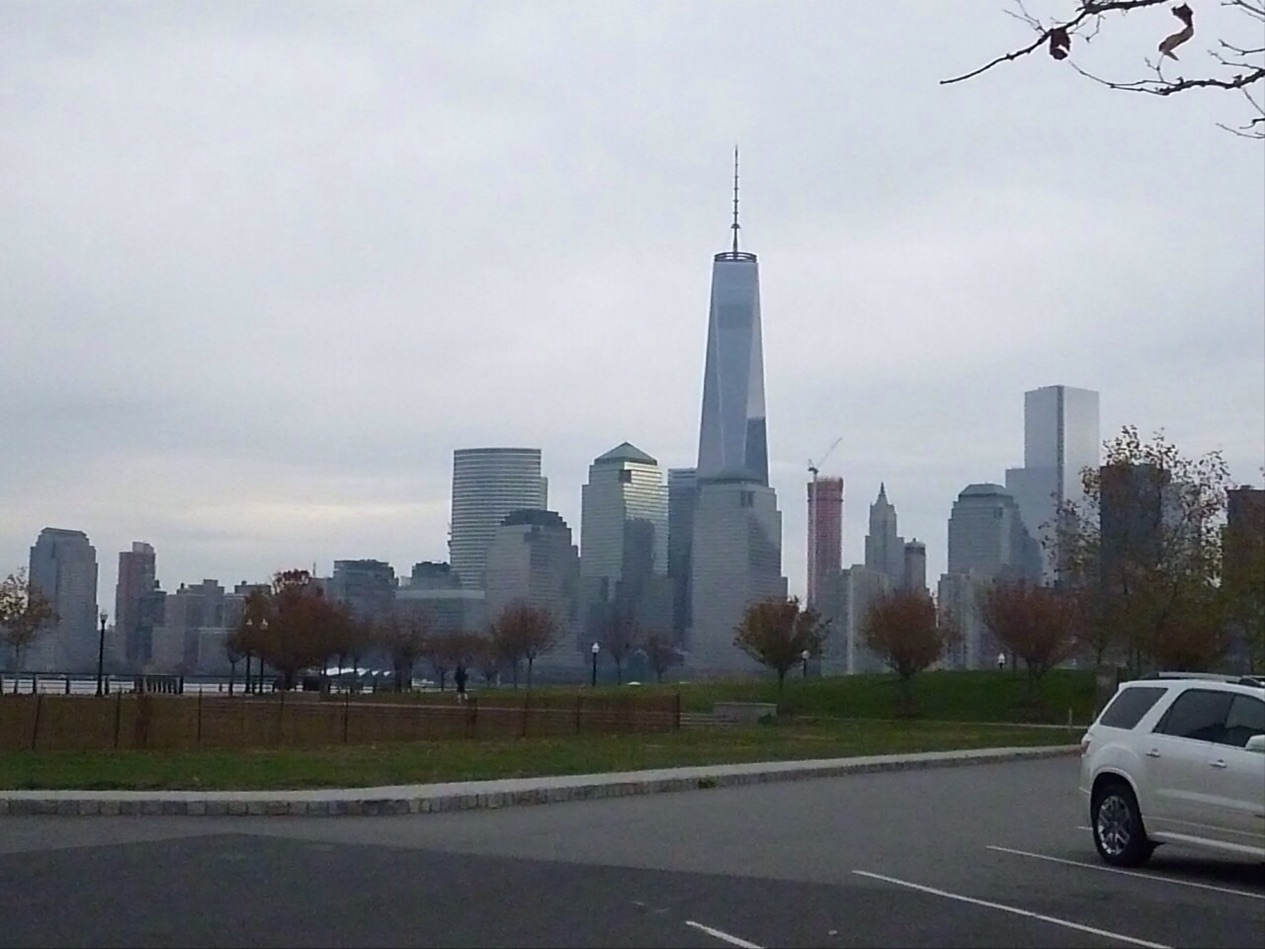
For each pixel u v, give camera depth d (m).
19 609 76.81
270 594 119.31
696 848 17.17
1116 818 16.42
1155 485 56.72
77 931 11.51
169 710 40.03
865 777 31.02
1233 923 12.73
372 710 45.22
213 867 14.90
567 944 11.09
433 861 15.49
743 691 83.25
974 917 12.66
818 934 11.69
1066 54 8.08
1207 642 52.78
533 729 49.59
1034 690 71.62
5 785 23.19
